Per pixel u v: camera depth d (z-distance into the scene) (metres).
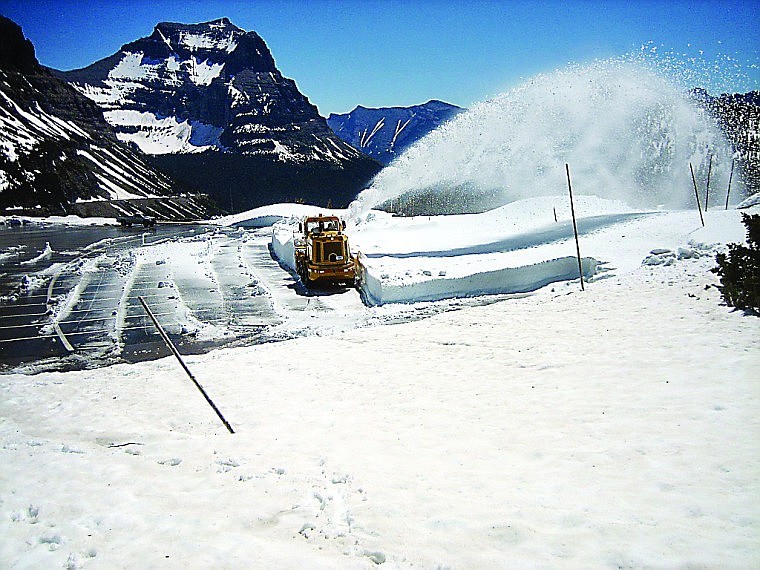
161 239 44.81
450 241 29.52
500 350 11.57
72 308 19.70
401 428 7.77
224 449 7.26
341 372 11.05
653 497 5.07
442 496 5.52
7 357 14.45
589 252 20.56
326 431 7.86
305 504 5.51
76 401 10.23
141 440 7.87
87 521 5.27
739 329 10.64
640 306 13.55
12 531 5.16
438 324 14.44
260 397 9.76
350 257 21.94
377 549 4.61
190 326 16.94
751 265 12.27
